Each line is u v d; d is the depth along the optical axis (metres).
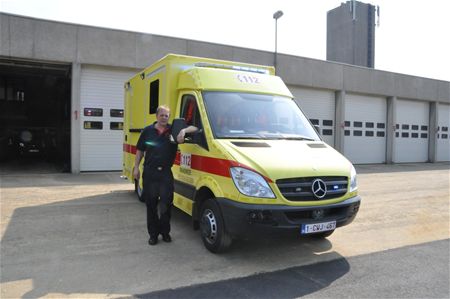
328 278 4.43
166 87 6.28
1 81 22.56
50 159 20.42
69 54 13.86
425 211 8.33
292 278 4.40
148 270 4.54
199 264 4.76
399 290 4.12
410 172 17.39
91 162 14.72
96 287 4.06
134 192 9.85
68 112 18.41
